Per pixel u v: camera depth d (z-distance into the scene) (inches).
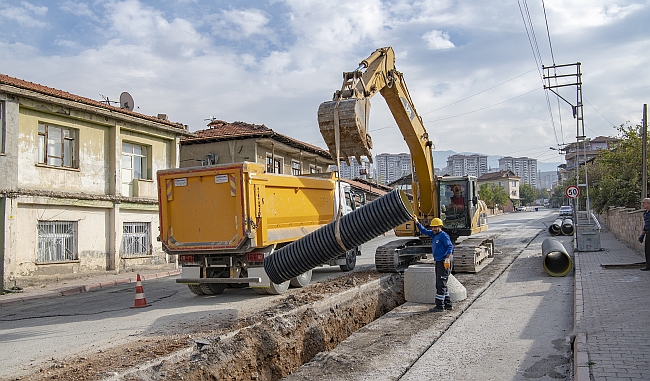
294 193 519.5
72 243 701.3
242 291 507.2
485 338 279.4
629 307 315.6
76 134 725.3
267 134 1047.6
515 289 429.1
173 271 784.9
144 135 842.2
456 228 595.5
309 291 387.9
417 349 264.1
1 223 599.8
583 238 694.5
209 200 454.3
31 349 298.2
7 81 608.1
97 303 489.1
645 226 465.4
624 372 199.5
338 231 280.7
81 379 208.7
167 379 212.8
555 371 223.3
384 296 433.4
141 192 826.8
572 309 343.9
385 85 397.4
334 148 286.5
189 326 338.3
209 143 1102.4
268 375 260.2
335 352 265.9
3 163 606.5
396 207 276.2
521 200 4977.9
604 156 1220.5
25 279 618.8
